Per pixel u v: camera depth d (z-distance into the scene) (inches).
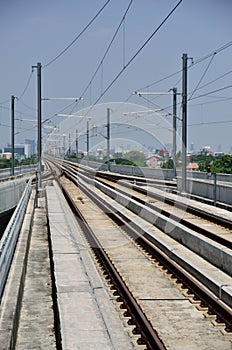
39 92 1333.7
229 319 351.6
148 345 309.4
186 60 1201.4
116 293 421.4
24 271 444.5
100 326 322.7
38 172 1251.8
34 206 971.9
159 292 430.6
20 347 313.4
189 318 366.0
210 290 427.8
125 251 600.7
